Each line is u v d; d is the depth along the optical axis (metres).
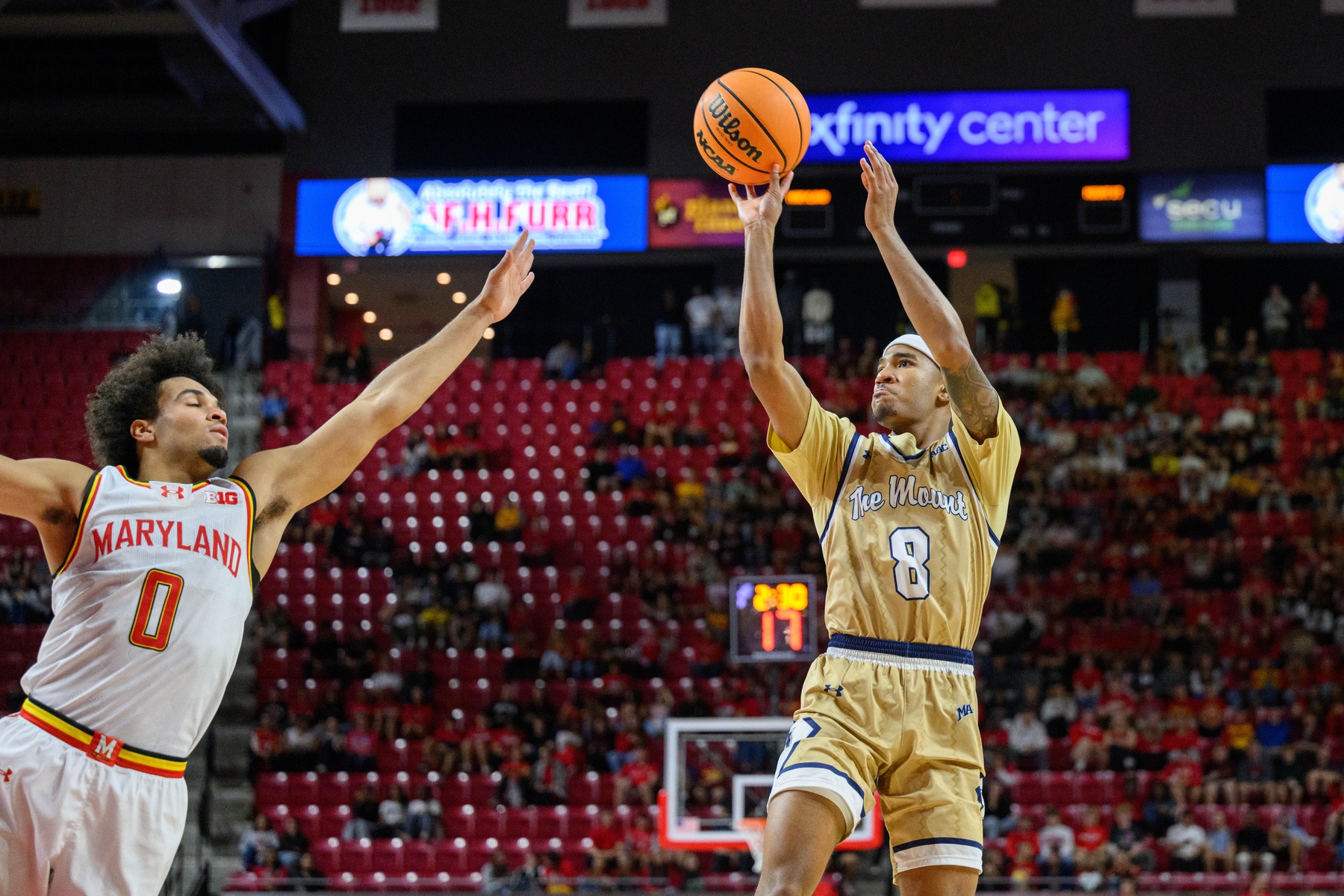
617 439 24.31
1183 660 19.72
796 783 4.16
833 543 4.67
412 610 21.09
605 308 29.39
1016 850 16.17
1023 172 25.33
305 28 28.34
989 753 17.53
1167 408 24.31
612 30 27.89
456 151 28.02
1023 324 28.44
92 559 3.88
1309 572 20.97
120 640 3.81
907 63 27.17
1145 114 26.64
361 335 31.16
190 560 3.92
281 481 4.23
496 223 26.05
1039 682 19.06
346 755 18.67
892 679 4.42
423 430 25.16
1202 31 26.91
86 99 27.64
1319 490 22.69
